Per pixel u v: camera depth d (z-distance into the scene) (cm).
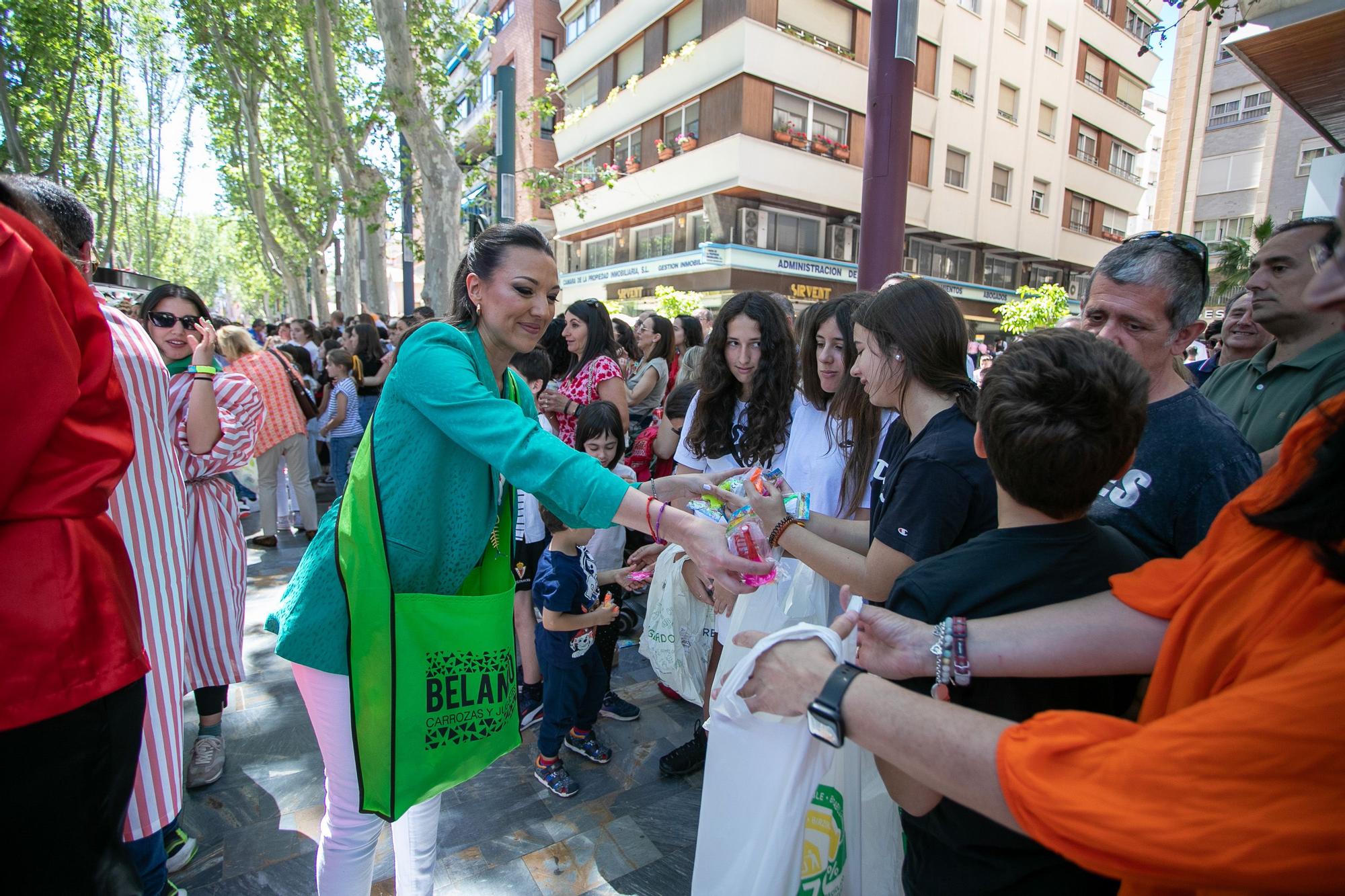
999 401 107
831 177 1625
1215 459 145
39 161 1334
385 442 147
